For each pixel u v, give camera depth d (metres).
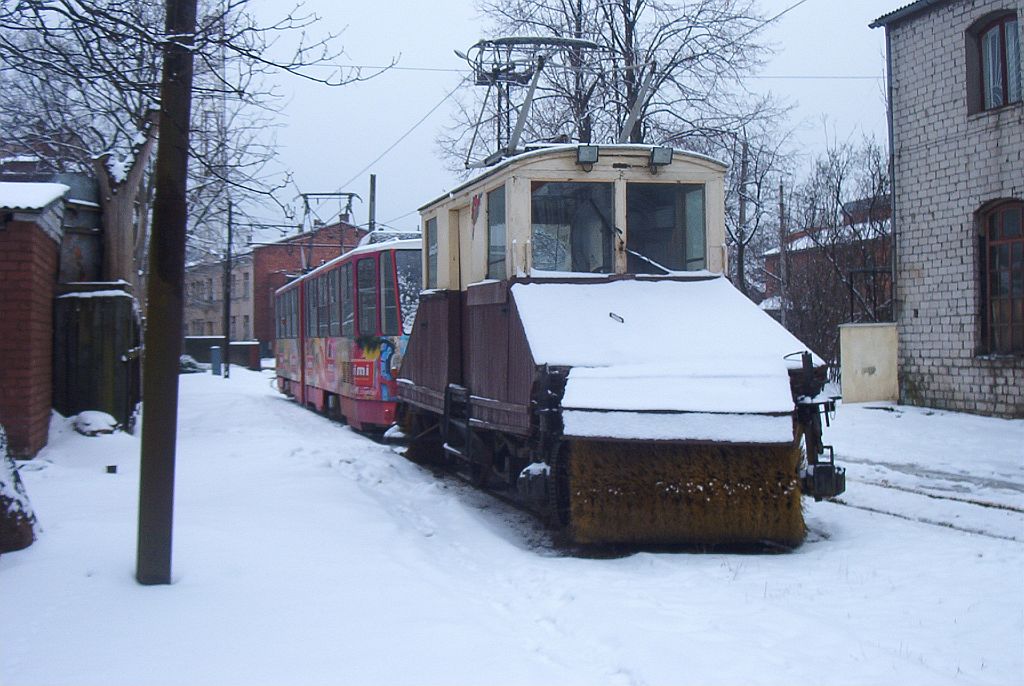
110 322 11.70
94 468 10.08
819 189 29.00
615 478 7.00
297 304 22.14
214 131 11.88
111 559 5.88
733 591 5.67
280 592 5.46
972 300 15.85
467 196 9.82
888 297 24.39
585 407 6.78
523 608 5.52
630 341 7.43
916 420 15.55
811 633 4.79
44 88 12.38
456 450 10.06
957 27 16.03
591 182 8.48
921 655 4.52
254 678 4.14
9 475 6.04
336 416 17.77
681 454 7.02
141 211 17.39
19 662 4.26
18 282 9.77
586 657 4.55
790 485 7.02
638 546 7.24
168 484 5.51
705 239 8.62
